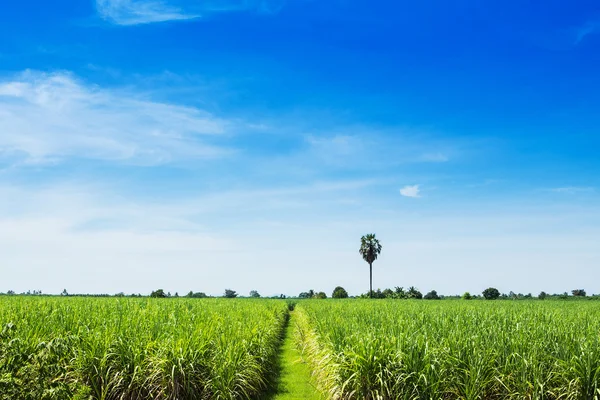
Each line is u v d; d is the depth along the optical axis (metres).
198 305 28.55
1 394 6.71
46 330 12.83
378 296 88.00
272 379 16.52
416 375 11.31
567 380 10.95
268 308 36.34
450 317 18.27
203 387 12.02
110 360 11.72
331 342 13.62
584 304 41.94
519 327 14.64
